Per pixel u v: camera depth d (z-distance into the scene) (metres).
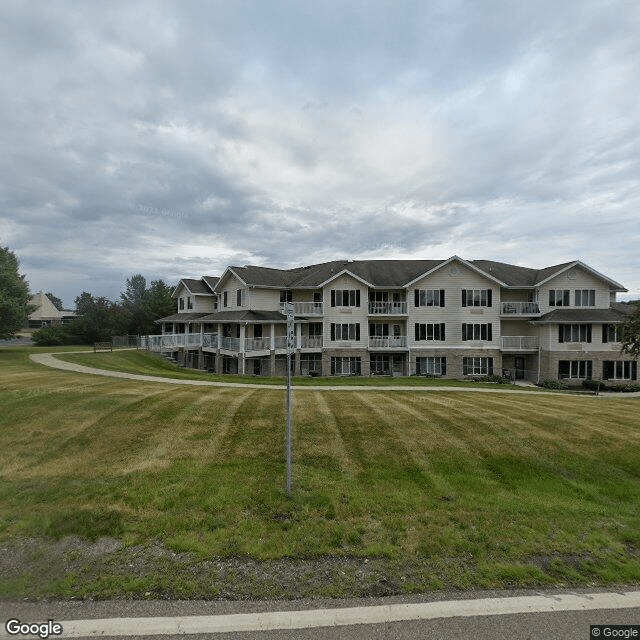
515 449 10.12
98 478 7.61
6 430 10.14
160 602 4.54
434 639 4.09
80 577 4.95
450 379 30.05
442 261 35.09
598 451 10.16
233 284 33.09
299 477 8.02
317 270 35.19
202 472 8.01
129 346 41.31
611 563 5.62
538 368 31.78
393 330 33.50
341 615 4.40
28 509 6.45
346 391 19.03
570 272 32.00
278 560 5.45
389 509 6.91
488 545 5.96
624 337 19.31
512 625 4.32
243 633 4.10
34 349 36.88
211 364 34.00
